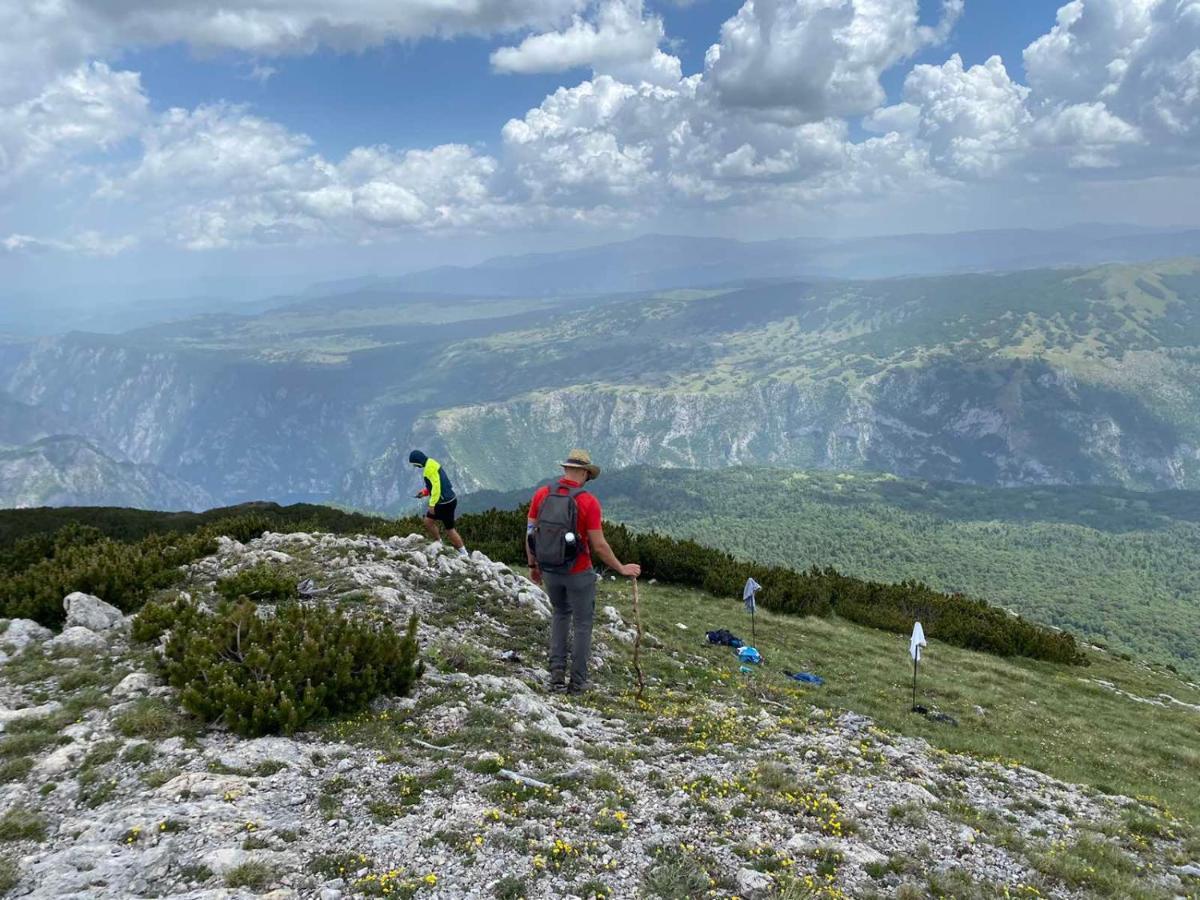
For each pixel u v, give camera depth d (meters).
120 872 5.11
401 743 8.07
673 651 17.30
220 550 17.44
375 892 5.07
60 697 9.01
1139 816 10.21
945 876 6.49
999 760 12.99
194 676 8.73
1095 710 22.91
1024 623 37.72
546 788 7.16
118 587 13.27
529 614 15.42
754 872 5.93
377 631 10.83
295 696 8.34
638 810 7.02
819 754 9.86
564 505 10.38
